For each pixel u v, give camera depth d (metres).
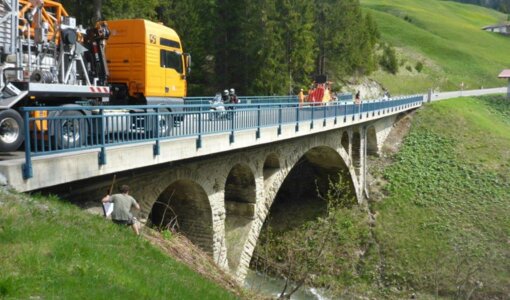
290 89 49.00
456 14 155.62
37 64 12.43
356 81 68.38
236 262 19.06
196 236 17.06
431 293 28.50
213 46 51.25
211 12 51.28
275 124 19.62
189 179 15.17
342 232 33.78
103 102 14.41
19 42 11.74
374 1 150.00
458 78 91.44
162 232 13.48
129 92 17.02
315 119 24.72
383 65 81.88
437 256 31.25
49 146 9.73
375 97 67.62
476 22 148.38
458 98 67.06
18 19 11.72
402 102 49.72
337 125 28.81
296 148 24.69
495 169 42.56
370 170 43.44
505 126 58.84
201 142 14.07
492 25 137.50
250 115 17.48
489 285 28.38
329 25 59.62
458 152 46.38
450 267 30.23
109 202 10.59
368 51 70.88
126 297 7.03
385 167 43.84
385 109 42.75
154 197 13.66
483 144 48.25
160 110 17.64
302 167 37.47
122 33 17.02
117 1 35.97
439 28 123.00
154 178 13.58
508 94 71.50
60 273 6.96
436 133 50.91
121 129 11.81
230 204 20.41
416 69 88.38
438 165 43.84
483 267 29.95
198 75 52.03
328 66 61.91
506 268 29.88
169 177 14.20
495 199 37.66
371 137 44.59
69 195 11.17
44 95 11.62
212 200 16.67
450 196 38.41
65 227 8.75
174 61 18.30
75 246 7.96
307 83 52.00
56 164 9.44
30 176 8.95
